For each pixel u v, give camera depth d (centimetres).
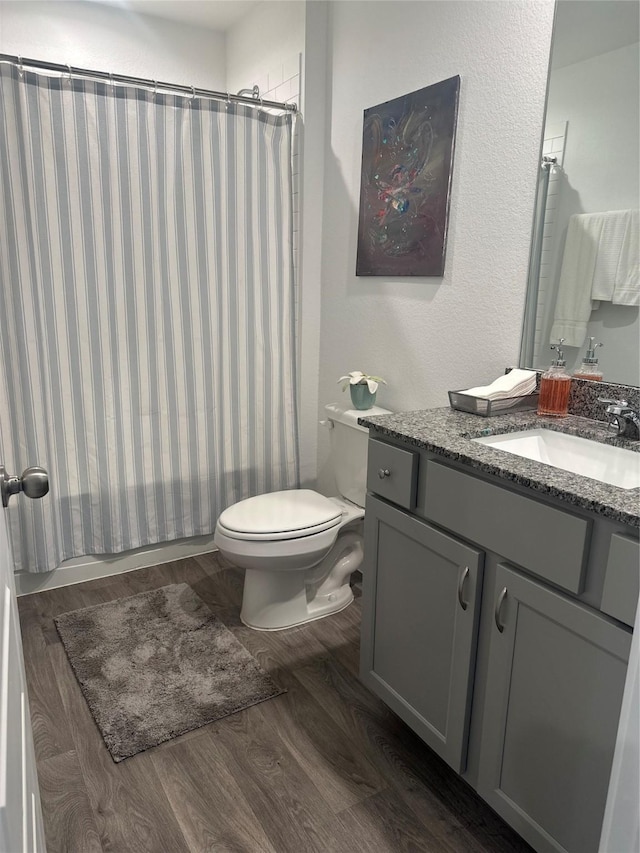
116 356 236
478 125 186
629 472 138
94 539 248
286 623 219
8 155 203
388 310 234
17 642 93
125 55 294
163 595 240
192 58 310
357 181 243
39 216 213
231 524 204
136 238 230
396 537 157
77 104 212
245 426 269
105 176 221
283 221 258
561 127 162
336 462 244
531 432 161
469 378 201
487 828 143
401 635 159
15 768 61
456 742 143
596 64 152
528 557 120
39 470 94
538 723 122
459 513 136
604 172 154
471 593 133
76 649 204
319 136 259
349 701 184
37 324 216
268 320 264
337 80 247
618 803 76
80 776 154
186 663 198
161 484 256
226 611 230
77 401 233
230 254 249
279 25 263
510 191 178
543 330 174
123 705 178
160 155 228
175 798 148
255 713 177
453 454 133
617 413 143
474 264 193
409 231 216
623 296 154
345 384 239
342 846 138
